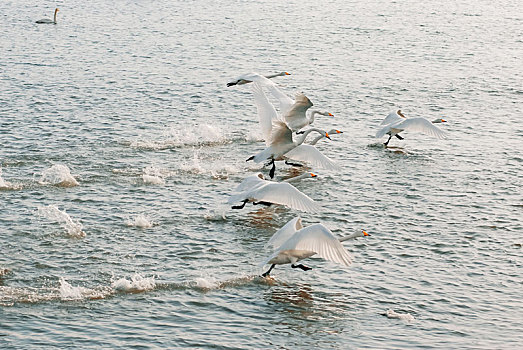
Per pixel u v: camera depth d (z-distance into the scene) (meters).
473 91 55.19
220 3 92.62
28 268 27.72
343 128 46.16
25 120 45.50
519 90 55.72
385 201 34.94
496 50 69.44
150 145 41.91
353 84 56.47
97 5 90.25
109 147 41.38
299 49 67.81
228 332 23.97
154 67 60.22
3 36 70.94
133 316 24.77
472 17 86.19
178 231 31.22
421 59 65.19
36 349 22.62
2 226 31.11
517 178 38.12
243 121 47.06
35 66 59.62
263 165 39.59
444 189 36.50
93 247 29.53
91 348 22.78
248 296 26.27
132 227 31.44
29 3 91.00
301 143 34.94
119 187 35.78
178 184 36.47
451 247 30.31
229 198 27.86
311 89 54.78
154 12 85.69
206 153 41.19
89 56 63.59
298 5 92.25
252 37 72.50
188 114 48.12
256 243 30.39
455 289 27.12
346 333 24.12
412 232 31.64
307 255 25.80
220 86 55.03
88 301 25.61
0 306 25.05
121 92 52.69
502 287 27.34
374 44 70.62
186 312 25.12
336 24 80.06
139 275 27.19
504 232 31.78
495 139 44.50
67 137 42.72
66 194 34.72
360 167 39.50
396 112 43.41
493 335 24.28
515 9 92.44
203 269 28.08
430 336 24.12
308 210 26.56
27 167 37.91
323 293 26.62
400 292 26.81
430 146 43.06
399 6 92.81
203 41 70.31
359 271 28.27
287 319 24.88
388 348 23.34
